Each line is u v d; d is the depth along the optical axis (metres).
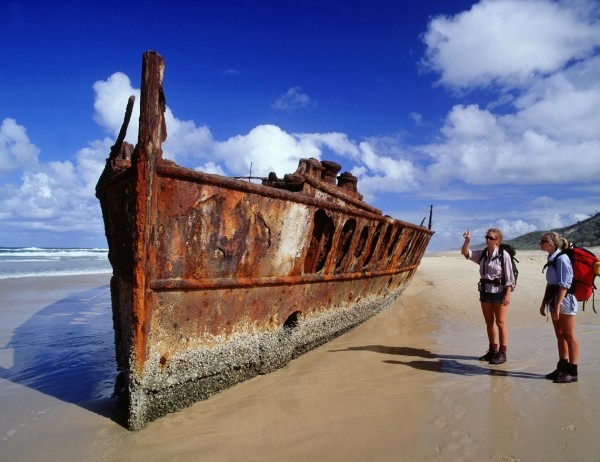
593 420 3.64
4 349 6.57
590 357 5.64
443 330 7.75
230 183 4.05
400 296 11.34
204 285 4.02
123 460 3.20
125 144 5.48
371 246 7.62
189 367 4.03
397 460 3.08
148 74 3.48
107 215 5.55
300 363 5.53
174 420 3.86
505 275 5.46
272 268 4.80
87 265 28.50
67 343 6.96
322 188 5.58
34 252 54.84
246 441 3.45
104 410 4.14
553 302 4.67
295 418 3.85
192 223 3.87
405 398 4.27
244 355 4.62
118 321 5.37
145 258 3.53
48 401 4.41
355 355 5.93
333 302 6.39
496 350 5.65
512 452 3.14
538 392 4.36
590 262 4.60
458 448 3.22
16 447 3.42
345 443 3.37
